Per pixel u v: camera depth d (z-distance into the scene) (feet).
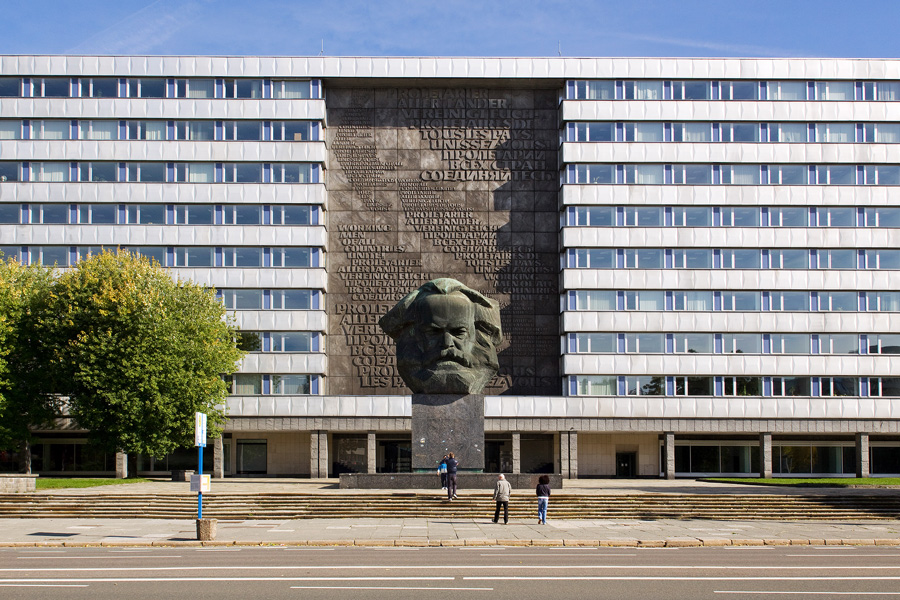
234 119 223.71
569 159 221.87
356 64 224.33
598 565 65.41
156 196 220.84
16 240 218.38
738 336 218.79
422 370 141.79
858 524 103.76
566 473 212.23
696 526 100.17
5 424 170.91
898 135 224.33
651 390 216.54
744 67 224.53
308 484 158.71
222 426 209.46
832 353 218.79
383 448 220.84
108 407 170.50
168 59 223.92
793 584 55.98
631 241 220.23
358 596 51.08
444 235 225.15
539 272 224.94
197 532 84.84
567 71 224.74
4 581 57.36
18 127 221.05
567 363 216.54
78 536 89.20
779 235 221.46
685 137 224.12
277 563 66.69
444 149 227.61
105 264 181.16
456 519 108.68
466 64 224.53
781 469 223.71
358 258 224.33
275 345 218.18
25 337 174.19
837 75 224.12
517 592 52.65
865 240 221.66
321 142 223.51
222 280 219.61
